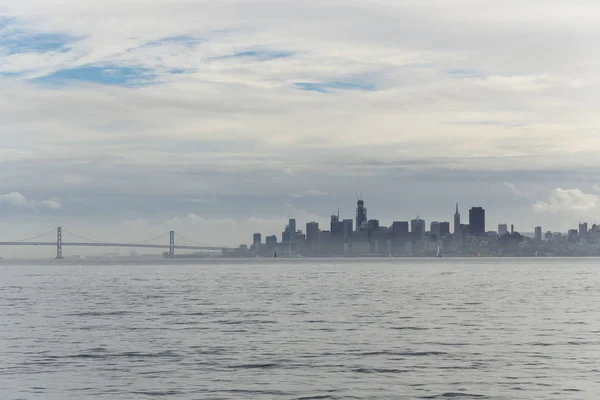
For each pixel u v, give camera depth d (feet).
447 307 298.15
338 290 437.17
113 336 202.08
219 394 126.21
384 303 322.96
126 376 141.79
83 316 262.06
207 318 252.83
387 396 124.36
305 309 290.15
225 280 606.96
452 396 124.16
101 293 409.90
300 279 625.41
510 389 129.08
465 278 636.07
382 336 199.93
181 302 333.62
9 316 262.88
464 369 147.74
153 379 138.82
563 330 212.64
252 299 353.72
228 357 163.43
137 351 173.06
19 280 613.11
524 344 182.60
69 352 171.94
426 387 131.13
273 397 124.06
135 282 566.77
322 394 125.90
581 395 124.57
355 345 181.88
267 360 159.22
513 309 286.66
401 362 156.15
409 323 233.55
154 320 246.27
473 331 210.79
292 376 141.18
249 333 207.82
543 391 127.54
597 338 193.88
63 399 123.03
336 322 237.45
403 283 535.19
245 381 136.56
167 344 184.96
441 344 183.11
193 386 132.46
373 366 151.43
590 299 345.51
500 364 153.38
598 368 148.46
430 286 484.74
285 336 200.75
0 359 162.09
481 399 122.11
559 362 155.43
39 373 145.48
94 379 139.13
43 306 310.65
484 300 340.39
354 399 122.42
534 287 465.06
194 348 177.58
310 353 168.86
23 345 184.34
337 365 152.87
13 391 129.29
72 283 548.31
